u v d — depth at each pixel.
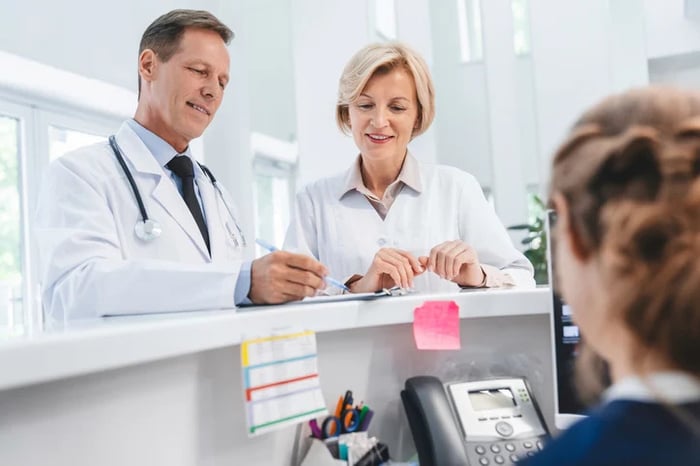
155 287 0.86
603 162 0.33
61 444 0.54
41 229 1.07
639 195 0.31
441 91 3.76
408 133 1.32
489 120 3.24
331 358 0.82
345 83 1.30
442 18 3.76
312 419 0.76
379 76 1.26
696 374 0.31
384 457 0.75
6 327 0.66
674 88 0.36
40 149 2.84
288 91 4.95
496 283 1.11
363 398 0.85
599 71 3.06
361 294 0.89
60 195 1.12
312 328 0.74
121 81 3.02
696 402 0.31
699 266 0.30
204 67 1.27
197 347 0.60
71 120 2.98
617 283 0.32
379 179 1.39
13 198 2.80
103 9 2.91
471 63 3.70
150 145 1.31
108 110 3.05
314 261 0.82
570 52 3.09
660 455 0.29
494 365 0.90
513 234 3.24
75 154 1.21
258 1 4.79
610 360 0.35
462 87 3.72
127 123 1.34
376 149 1.30
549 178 0.37
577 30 3.09
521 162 3.21
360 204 1.38
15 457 0.50
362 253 1.32
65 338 0.47
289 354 0.71
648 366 0.32
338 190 1.41
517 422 0.79
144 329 0.54
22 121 2.77
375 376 0.86
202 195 1.36
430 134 2.90
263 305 0.84
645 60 3.10
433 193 1.39
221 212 1.39
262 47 4.83
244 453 0.72
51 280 1.01
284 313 0.72
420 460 0.76
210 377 0.69
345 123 1.42
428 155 2.90
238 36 3.25
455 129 3.73
